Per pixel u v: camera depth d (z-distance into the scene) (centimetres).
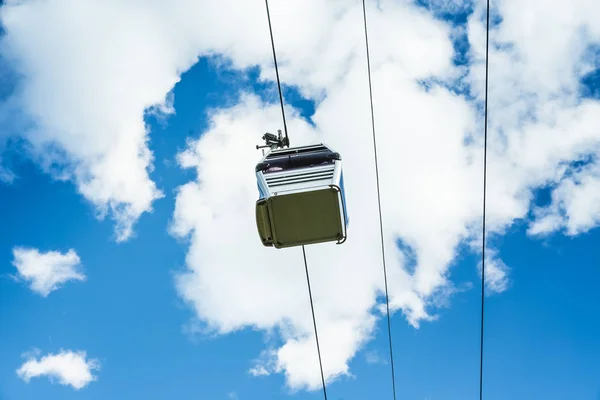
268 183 1053
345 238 1050
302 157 1127
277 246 1045
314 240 1045
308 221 1029
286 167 1112
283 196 1008
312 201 1013
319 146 1152
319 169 1081
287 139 1258
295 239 1038
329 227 1034
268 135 1279
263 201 1016
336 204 1020
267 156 1158
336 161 1109
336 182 1034
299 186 1030
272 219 1025
